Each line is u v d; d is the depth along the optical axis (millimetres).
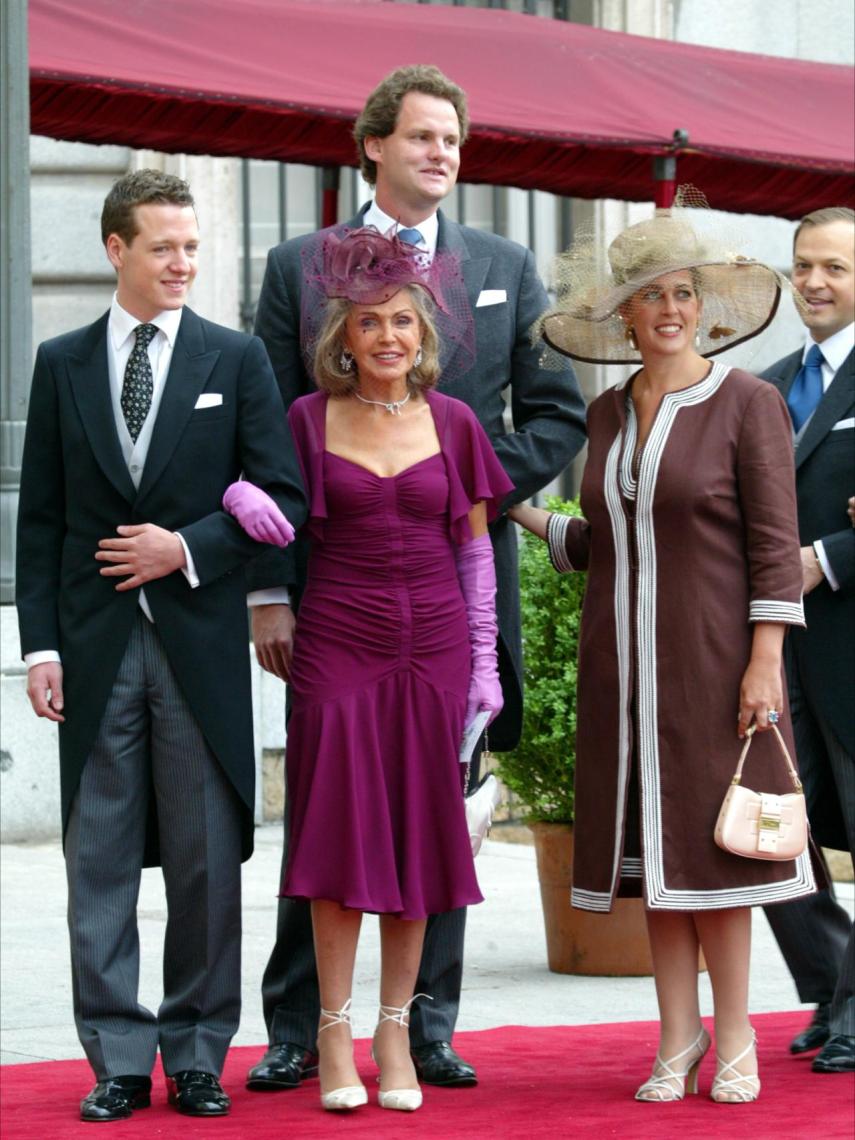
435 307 7484
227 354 7457
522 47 16703
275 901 12562
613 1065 8133
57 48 14320
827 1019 8438
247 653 7469
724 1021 7559
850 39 22891
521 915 12227
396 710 7348
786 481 7531
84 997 7234
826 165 16594
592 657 7738
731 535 7570
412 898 7215
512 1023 9227
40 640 7410
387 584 7391
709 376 7664
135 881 7391
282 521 7223
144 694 7328
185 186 7383
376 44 15852
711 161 18188
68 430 7355
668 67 17344
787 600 7449
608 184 17703
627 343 8000
